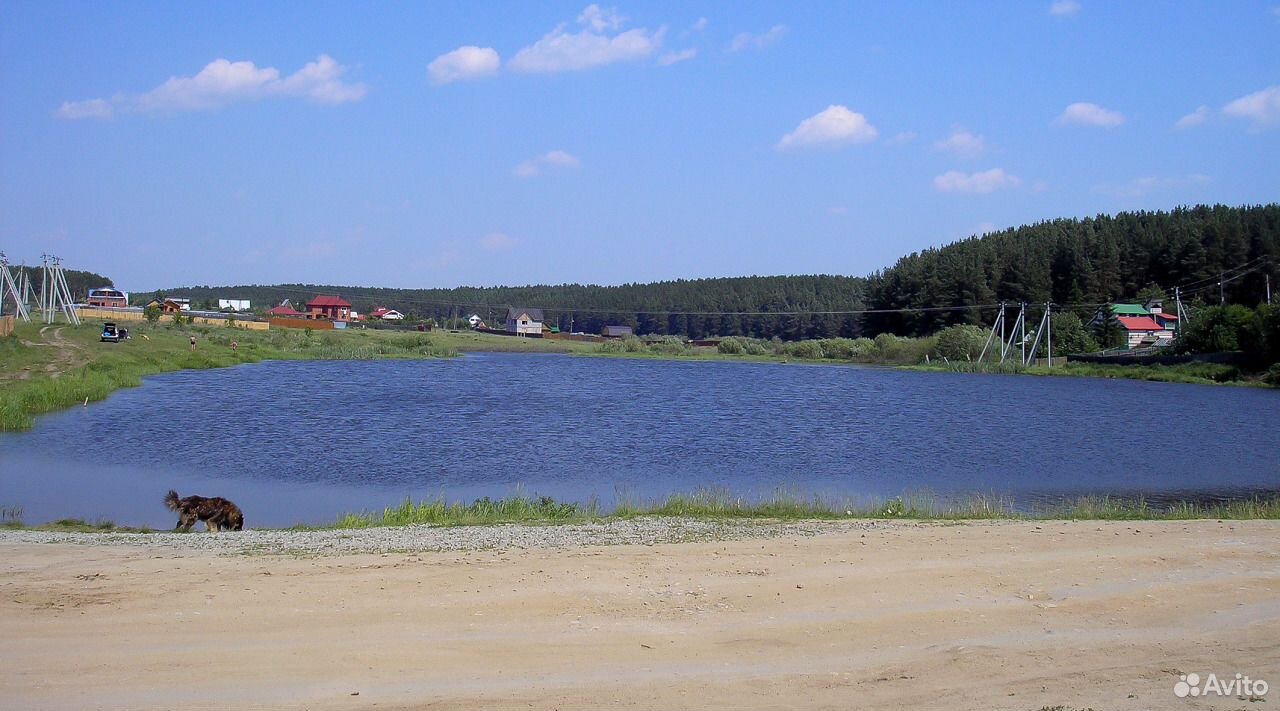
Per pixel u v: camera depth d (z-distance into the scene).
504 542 17.11
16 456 32.69
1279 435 46.59
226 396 57.44
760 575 13.93
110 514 23.30
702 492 24.61
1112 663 10.14
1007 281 147.75
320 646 10.44
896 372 111.62
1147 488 30.16
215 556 15.41
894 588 13.20
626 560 14.96
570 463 34.31
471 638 10.82
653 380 88.69
